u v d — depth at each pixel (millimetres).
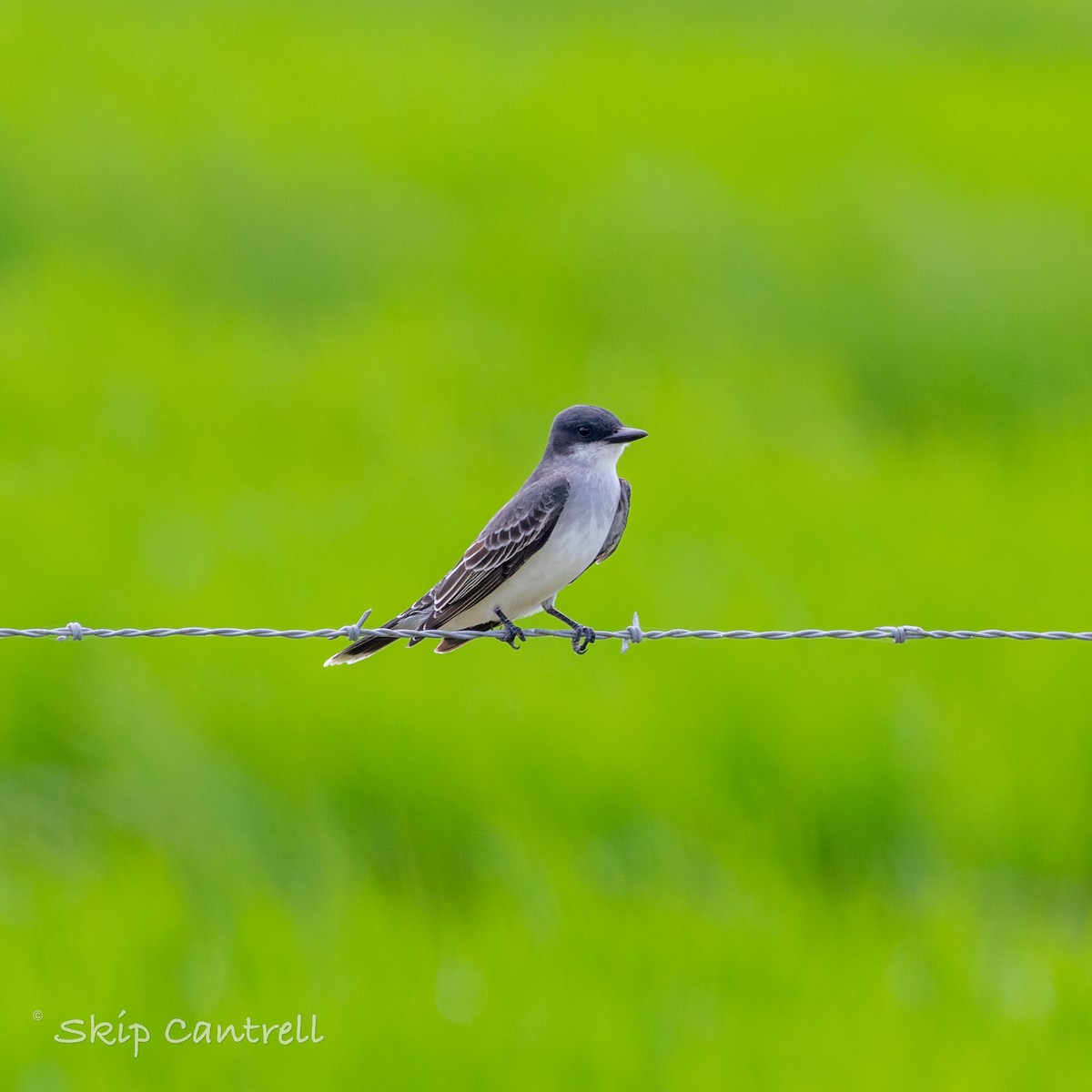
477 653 12500
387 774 11430
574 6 53812
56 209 28859
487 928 10070
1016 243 26406
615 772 11406
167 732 11664
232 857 10969
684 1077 8383
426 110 35688
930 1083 8453
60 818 11570
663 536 15008
